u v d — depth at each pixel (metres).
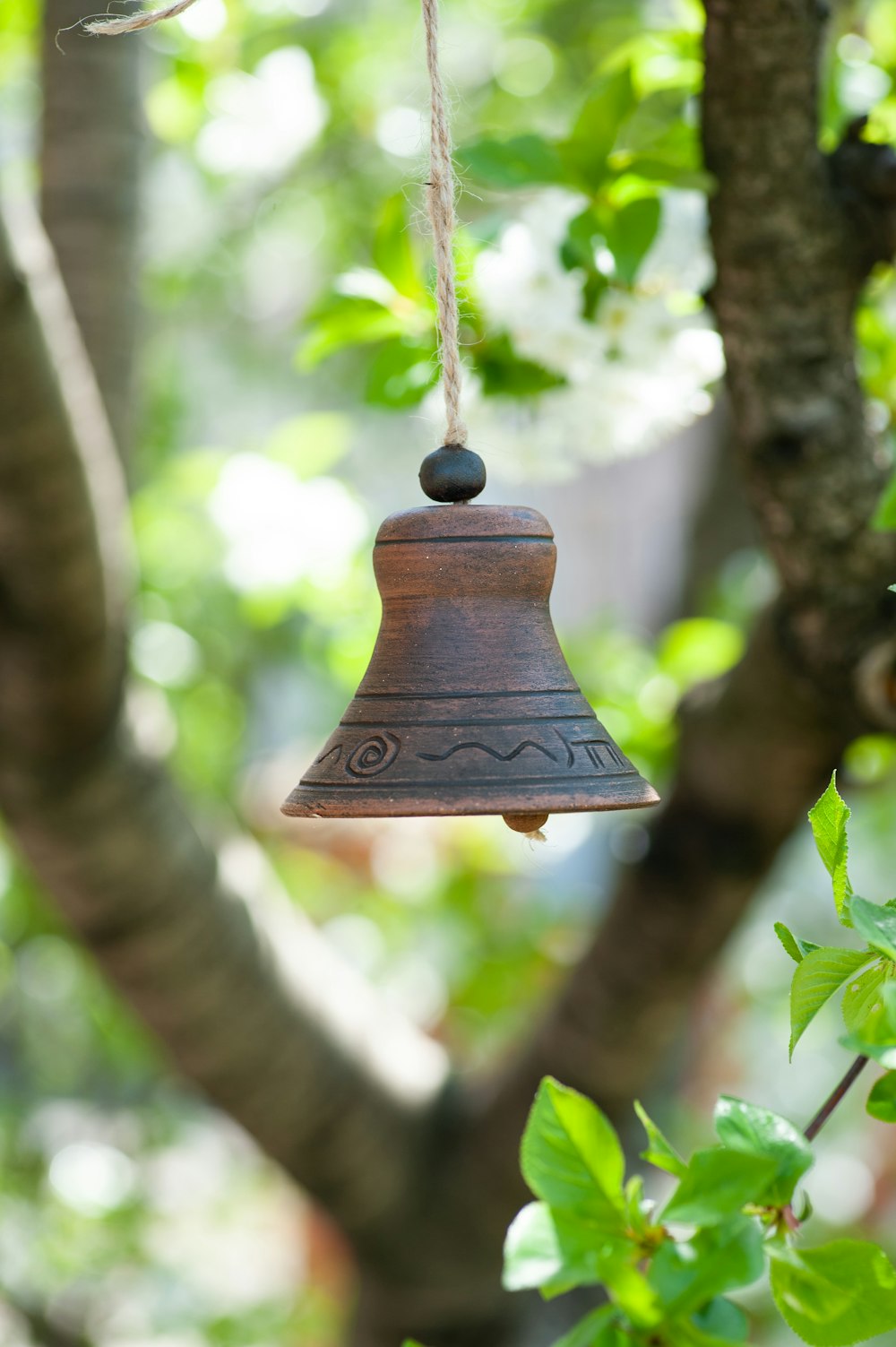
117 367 1.15
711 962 1.15
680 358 0.88
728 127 0.83
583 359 0.87
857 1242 0.65
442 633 0.72
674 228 0.87
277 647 1.97
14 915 1.76
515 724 0.70
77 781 1.00
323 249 1.89
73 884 1.04
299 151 1.46
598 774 0.70
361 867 1.92
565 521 3.35
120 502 0.97
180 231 1.74
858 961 0.65
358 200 1.69
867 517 0.89
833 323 0.87
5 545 0.91
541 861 1.80
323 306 0.89
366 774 0.70
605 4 1.70
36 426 0.88
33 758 0.99
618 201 0.86
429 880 1.91
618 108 0.84
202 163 1.54
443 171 0.71
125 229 1.16
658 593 1.89
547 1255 0.65
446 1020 1.96
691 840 1.09
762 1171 0.64
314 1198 1.26
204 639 1.85
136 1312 1.96
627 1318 0.64
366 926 2.09
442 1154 1.29
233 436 2.38
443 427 0.89
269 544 1.27
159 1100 2.40
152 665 1.57
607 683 1.37
